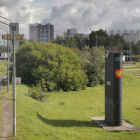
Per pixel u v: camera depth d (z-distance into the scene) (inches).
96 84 1860.2
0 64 2815.0
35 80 1524.4
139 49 4261.8
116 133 537.0
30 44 1696.6
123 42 4212.6
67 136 493.0
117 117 593.6
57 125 600.4
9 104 775.1
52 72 1523.1
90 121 657.0
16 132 469.1
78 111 831.1
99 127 591.2
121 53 589.3
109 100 618.5
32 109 722.2
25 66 1615.4
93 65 1878.7
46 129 520.1
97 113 790.5
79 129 567.5
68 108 896.9
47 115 711.7
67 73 1563.7
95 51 1915.6
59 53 1638.8
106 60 631.2
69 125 607.5
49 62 1542.8
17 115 616.4
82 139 480.7
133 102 1095.6
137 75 2098.9
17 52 1702.8
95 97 1302.9
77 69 1721.2
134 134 527.8
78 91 1589.6
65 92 1529.3
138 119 675.4
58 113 769.6
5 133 464.4
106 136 509.0
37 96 1053.8
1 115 621.0
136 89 1663.4
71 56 1721.2
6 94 1005.2
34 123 556.1
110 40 3843.5
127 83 1871.3
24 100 863.7
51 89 1512.1
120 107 593.9
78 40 4141.2
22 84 1512.1
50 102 1080.2
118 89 589.6
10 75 1717.5
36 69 1541.6
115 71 587.5
